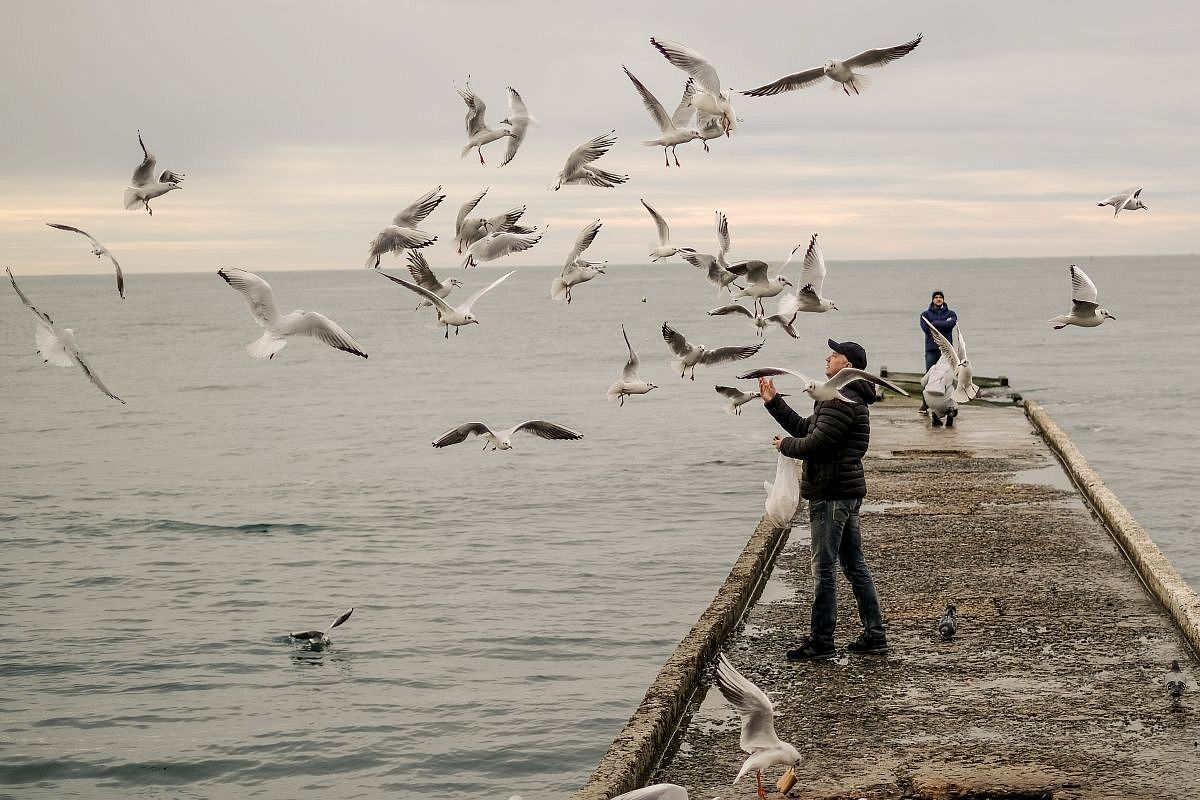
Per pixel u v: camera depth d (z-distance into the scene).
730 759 7.68
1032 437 21.22
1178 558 18.20
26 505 24.81
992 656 9.38
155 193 10.66
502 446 10.23
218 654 14.36
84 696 13.02
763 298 12.98
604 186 11.93
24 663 14.10
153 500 25.27
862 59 10.37
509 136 12.09
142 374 61.38
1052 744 7.63
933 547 12.95
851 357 9.50
